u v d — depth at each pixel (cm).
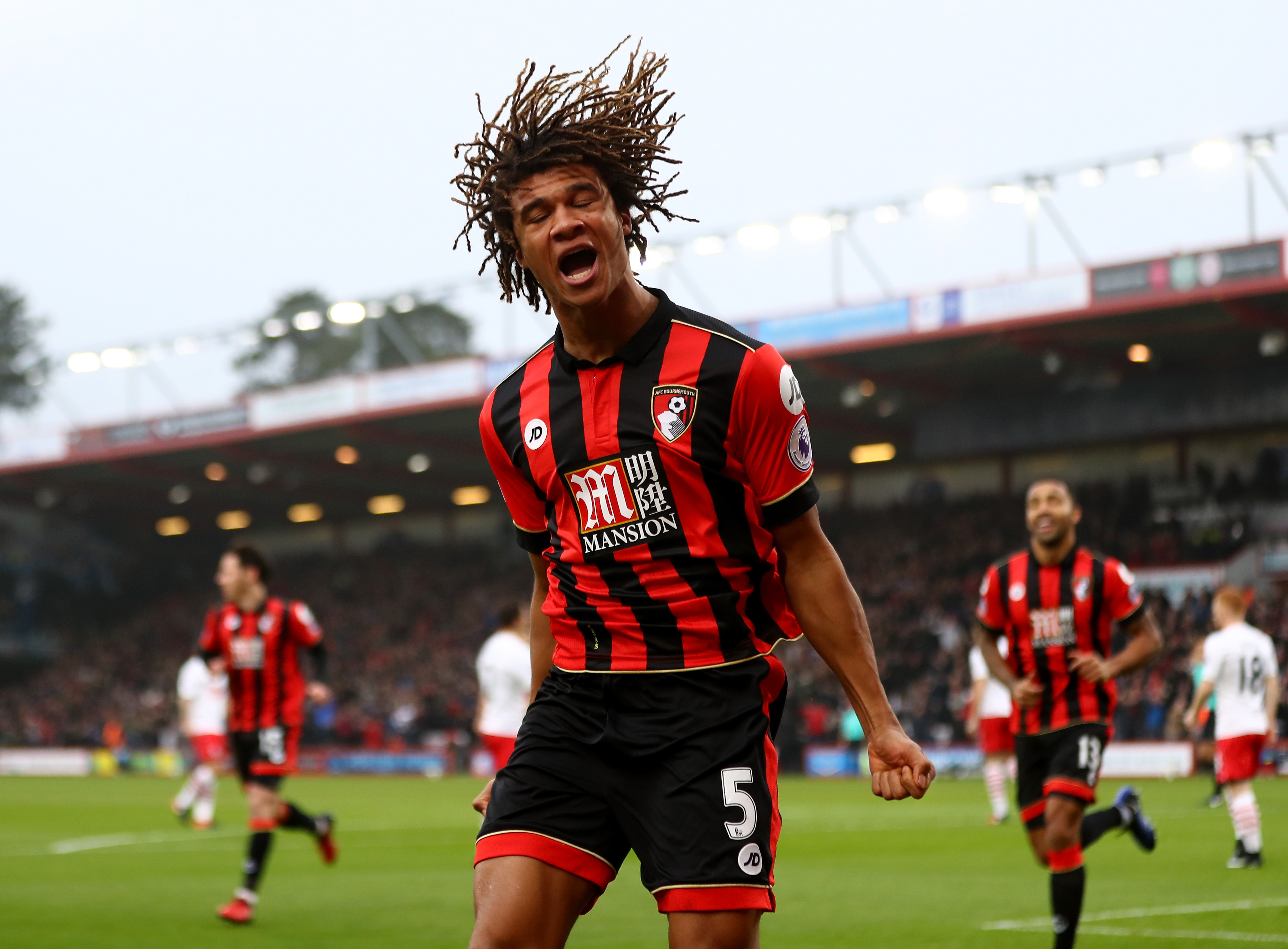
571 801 520
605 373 519
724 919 491
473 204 538
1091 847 1875
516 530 569
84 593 7669
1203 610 4534
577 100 512
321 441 6166
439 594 6800
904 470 6206
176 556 8081
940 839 2105
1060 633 1076
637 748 510
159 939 1175
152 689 6631
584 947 1113
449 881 1623
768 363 503
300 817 1443
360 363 11038
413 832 2380
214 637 1443
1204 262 4141
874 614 5372
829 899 1391
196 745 2606
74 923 1273
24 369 10269
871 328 4662
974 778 4375
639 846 513
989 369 5078
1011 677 1106
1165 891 1403
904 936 1140
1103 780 3909
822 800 3231
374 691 6066
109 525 7856
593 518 521
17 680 7219
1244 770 1644
